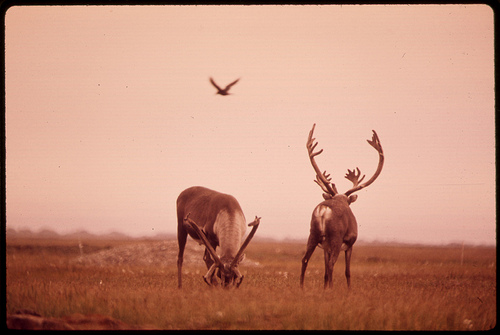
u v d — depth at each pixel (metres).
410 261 39.12
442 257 42.81
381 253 50.31
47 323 12.76
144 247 36.06
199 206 20.86
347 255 18.56
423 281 22.05
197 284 20.47
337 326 13.34
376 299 15.77
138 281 21.27
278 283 20.12
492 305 15.84
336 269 29.42
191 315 14.22
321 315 13.87
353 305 14.77
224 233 18.95
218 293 16.38
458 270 28.20
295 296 16.06
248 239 17.84
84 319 13.38
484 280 23.11
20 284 18.27
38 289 16.89
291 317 13.92
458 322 13.84
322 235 17.92
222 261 18.02
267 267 31.98
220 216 19.48
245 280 21.30
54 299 15.29
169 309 14.58
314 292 16.62
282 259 44.19
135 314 14.10
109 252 35.81
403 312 14.19
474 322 13.94
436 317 14.04
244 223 19.84
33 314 13.70
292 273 25.94
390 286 19.48
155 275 24.48
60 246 55.69
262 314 14.36
